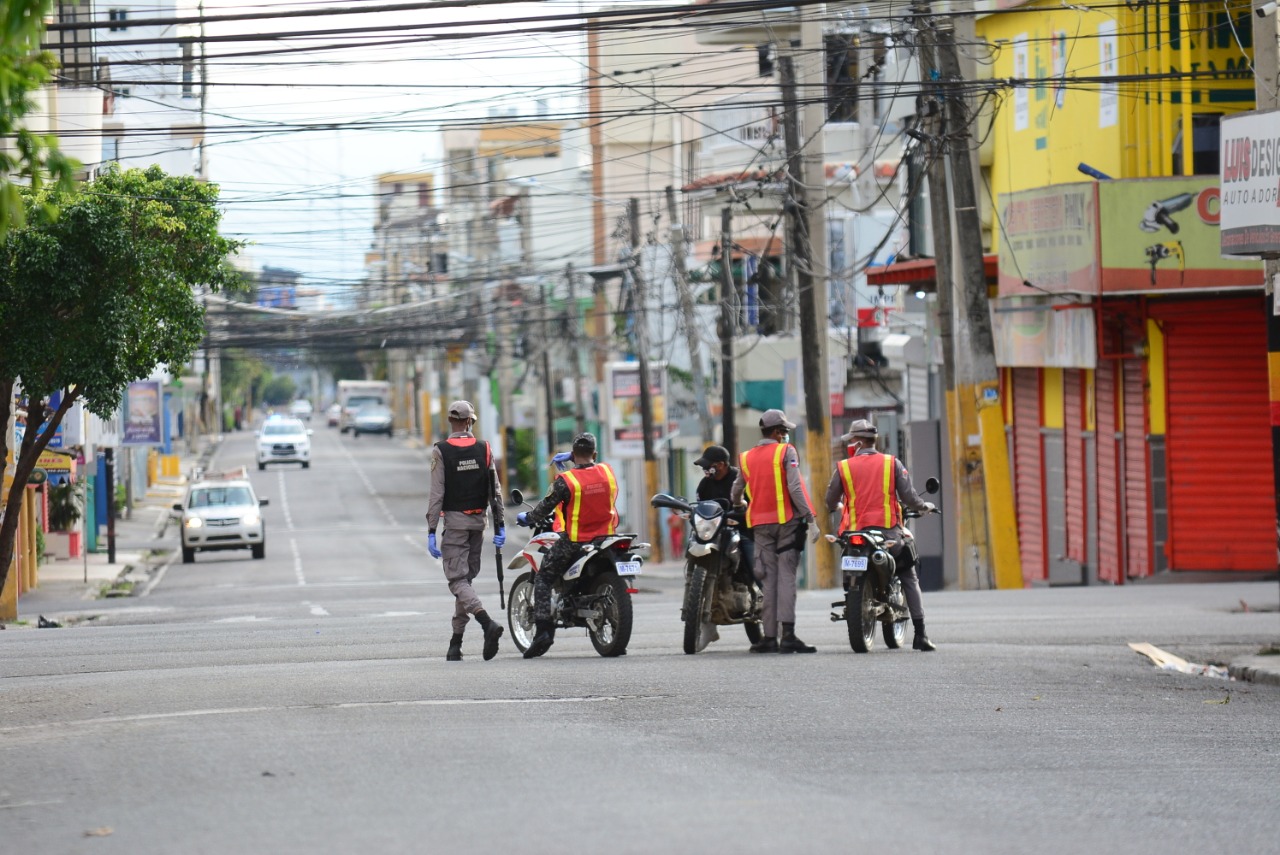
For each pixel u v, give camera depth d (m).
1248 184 41.44
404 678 31.97
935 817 18.59
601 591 36.97
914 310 98.56
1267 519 72.00
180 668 38.09
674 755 22.72
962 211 67.44
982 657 37.00
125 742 24.09
